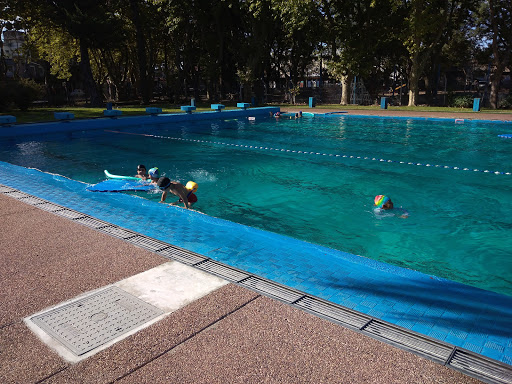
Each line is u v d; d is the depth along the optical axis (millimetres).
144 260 4449
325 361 2758
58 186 8250
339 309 3432
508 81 60750
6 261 4430
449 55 45281
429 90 42000
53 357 2801
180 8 33531
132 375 2621
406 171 10602
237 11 34344
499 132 17250
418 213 7301
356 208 7621
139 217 6156
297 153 13312
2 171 9562
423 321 3277
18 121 20234
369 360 2770
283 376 2607
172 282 3918
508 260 5328
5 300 3580
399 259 5402
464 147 14039
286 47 42000
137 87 49125
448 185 9172
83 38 30938
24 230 5445
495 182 9414
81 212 6402
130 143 15539
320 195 8492
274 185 9312
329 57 40562
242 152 13516
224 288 3803
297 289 3801
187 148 14375
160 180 6980
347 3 30922
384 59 46875
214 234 5391
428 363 2740
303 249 4848
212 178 9984
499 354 2850
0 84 26875
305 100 40031
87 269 4215
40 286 3842
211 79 38719
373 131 18406
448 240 6047
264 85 40969
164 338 3016
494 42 29719
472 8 33688
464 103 30766
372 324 3215
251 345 2934
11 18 32969
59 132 18344
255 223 6863
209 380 2570
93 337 3027
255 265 4383
